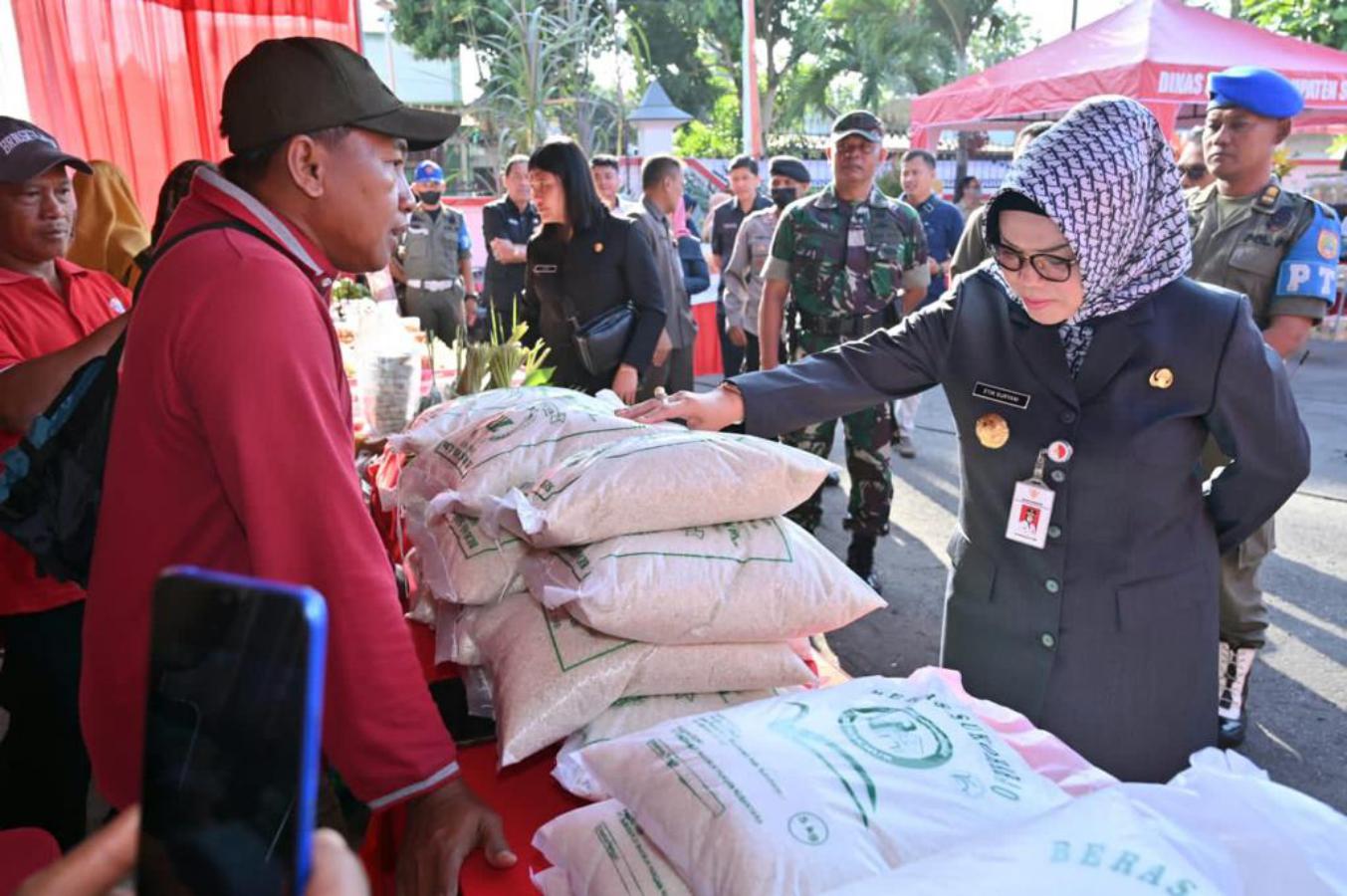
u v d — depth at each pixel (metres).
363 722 0.99
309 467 0.96
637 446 1.29
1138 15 7.68
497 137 12.84
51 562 1.40
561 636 1.19
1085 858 0.70
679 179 4.75
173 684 0.38
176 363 0.97
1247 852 0.77
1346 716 2.80
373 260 1.16
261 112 1.05
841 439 6.30
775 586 1.22
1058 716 1.44
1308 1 11.88
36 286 2.16
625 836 0.90
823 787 0.82
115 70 3.81
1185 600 1.40
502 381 2.46
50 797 2.08
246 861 0.36
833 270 3.64
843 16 27.36
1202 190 2.74
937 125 9.08
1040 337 1.41
